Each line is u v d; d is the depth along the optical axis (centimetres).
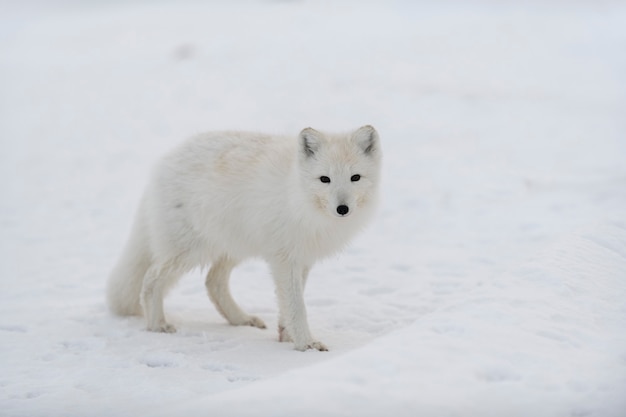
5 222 1886
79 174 2489
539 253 890
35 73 4666
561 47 4572
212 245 985
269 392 552
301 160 877
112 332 980
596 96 3519
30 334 967
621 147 2516
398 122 3045
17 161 2733
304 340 891
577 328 703
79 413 677
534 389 578
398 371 587
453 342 646
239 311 1045
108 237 1714
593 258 874
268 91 3756
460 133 2825
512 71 4066
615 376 611
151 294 991
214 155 984
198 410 539
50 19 7431
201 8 6569
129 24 6128
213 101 3644
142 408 686
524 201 1817
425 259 1404
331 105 3394
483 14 5681
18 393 740
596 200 1750
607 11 5506
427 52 4456
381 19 5625
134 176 2434
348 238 929
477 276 1257
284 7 6294
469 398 550
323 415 515
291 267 916
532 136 2753
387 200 1950
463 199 1894
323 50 4512
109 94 3966
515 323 696
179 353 878
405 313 1062
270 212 905
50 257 1537
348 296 1184
